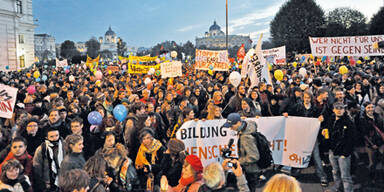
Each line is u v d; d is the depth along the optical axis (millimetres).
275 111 5934
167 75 11789
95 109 6391
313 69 15242
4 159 3777
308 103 5211
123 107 4926
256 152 3496
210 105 5449
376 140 4777
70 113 5941
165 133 6098
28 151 4410
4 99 5016
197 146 4895
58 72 23109
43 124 4676
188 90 8055
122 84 10258
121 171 3330
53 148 3820
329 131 4348
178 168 3297
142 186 3750
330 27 46156
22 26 42125
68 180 2359
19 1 41719
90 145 4828
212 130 4953
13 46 39031
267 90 7047
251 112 5582
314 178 5004
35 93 7508
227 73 15695
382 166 4867
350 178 4125
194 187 2682
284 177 1873
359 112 5020
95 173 3006
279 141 5031
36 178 3699
